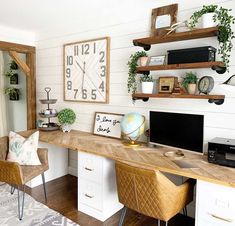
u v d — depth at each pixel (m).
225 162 1.94
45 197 2.86
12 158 2.69
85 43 3.24
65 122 3.31
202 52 2.11
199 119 2.06
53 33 3.65
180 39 2.37
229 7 2.15
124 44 2.88
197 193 1.80
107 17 3.00
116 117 2.99
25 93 4.59
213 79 2.21
